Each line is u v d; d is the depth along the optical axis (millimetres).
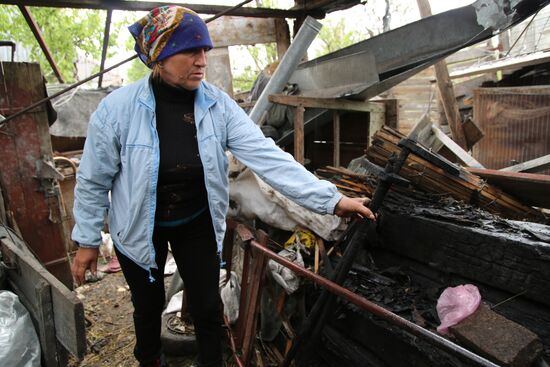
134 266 1603
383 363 1763
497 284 1556
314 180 1381
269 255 1732
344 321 1973
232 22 5293
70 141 5762
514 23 2453
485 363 906
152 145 1372
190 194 1530
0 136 2781
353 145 4082
